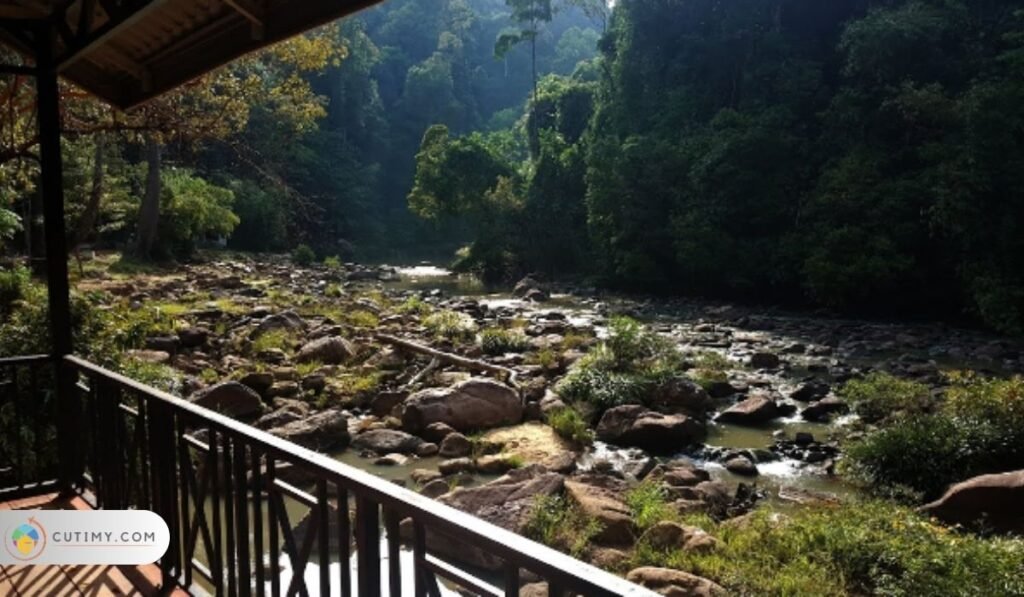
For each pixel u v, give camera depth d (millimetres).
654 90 31016
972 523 6168
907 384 9906
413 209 38500
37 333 5988
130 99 5027
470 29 73875
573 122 39281
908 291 20406
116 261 24609
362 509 1780
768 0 28609
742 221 24344
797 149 24062
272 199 38844
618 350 11602
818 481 7637
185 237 28234
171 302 17469
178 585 2934
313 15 3113
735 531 5711
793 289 23250
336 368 11664
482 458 7969
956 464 7141
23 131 8367
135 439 3152
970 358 14344
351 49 54719
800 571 4973
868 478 7379
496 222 32969
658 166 25984
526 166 39250
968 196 17562
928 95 20500
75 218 19422
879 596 4727
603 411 9867
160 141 12617
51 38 4121
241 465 2379
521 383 10969
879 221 20391
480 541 1429
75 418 4152
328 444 8477
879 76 22594
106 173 23656
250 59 13516
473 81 69875
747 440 9148
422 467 7949
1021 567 4727
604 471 7711
